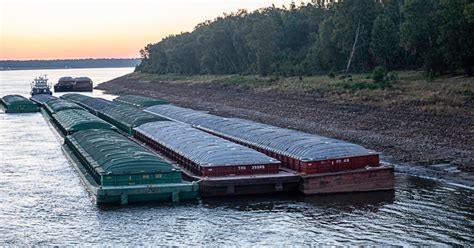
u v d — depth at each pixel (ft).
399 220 154.92
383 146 262.26
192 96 600.80
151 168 178.40
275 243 138.92
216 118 296.92
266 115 402.31
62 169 235.81
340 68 533.55
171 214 163.94
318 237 142.51
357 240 139.64
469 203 169.68
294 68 566.77
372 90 379.14
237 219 158.61
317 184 183.42
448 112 286.66
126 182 176.55
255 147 223.51
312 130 324.80
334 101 379.35
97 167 189.78
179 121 315.99
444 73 398.62
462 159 222.28
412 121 290.35
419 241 137.59
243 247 136.67
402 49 464.24
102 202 174.19
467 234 141.90
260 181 181.78
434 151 238.89
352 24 489.26
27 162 253.24
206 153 193.47
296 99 422.41
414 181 200.13
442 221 152.76
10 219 164.14
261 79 568.82
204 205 172.65
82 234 148.97
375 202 173.99
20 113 490.08
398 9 524.52
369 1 484.33
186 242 140.87
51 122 394.52
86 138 248.32
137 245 139.54
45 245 141.59
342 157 188.34
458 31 352.69
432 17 391.65
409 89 359.87
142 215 163.53
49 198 186.80
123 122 317.83
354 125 314.55
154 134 254.68
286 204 173.37
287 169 196.44
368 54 490.08
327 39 523.70
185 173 192.85
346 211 164.86
